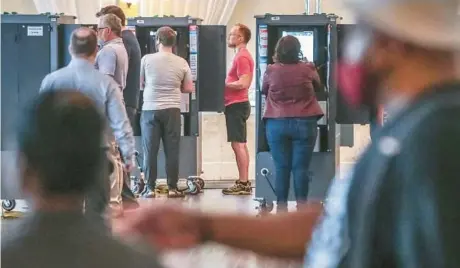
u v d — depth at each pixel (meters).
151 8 14.19
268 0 14.76
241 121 12.13
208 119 14.35
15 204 10.14
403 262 1.42
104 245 2.28
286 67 9.39
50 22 10.56
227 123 12.16
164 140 11.24
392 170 1.45
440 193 1.37
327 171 10.67
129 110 10.64
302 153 9.45
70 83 7.27
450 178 1.37
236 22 14.74
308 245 1.96
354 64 1.59
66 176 2.30
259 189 10.75
